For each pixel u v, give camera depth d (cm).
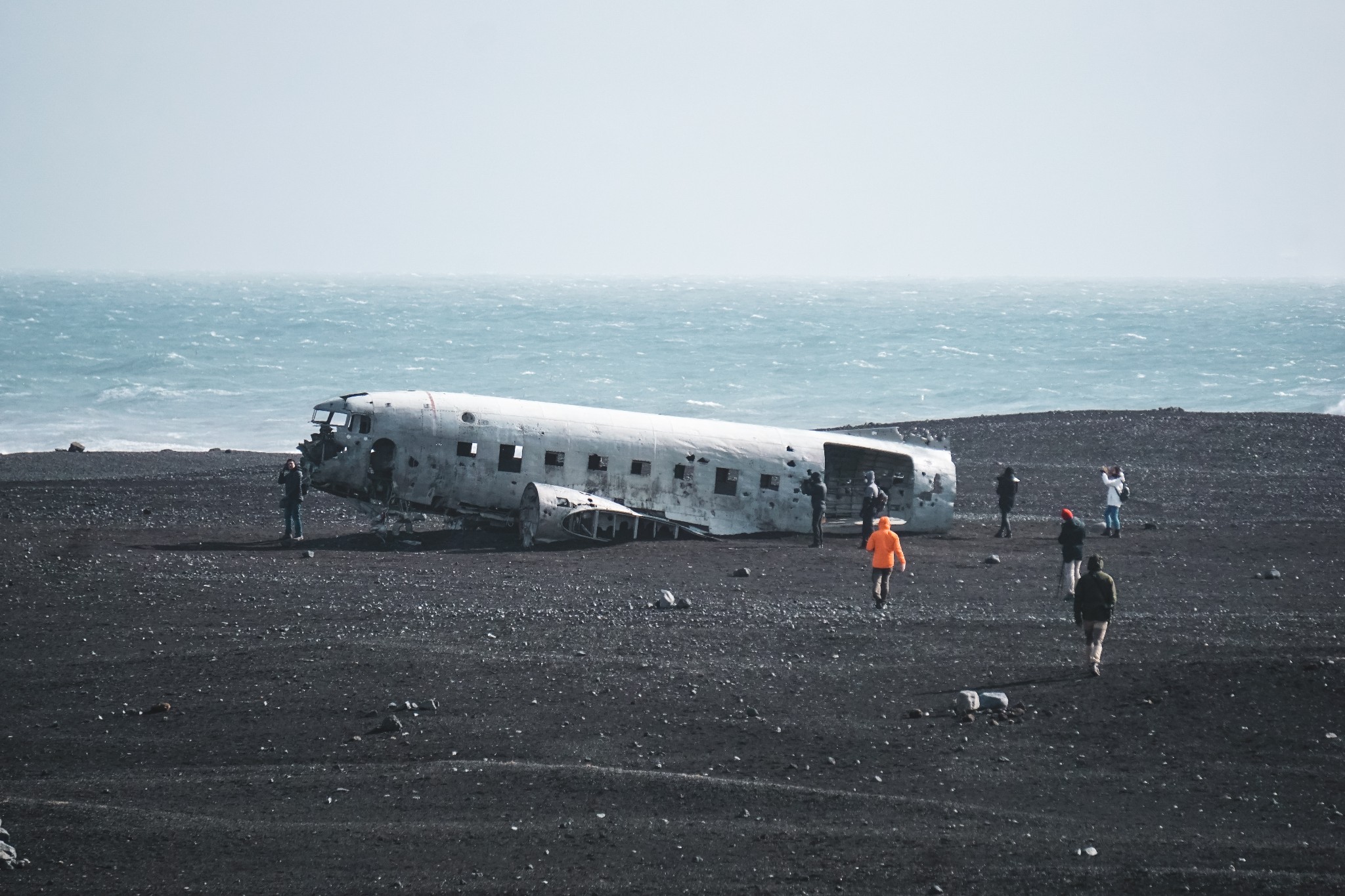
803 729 5938
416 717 6125
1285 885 4250
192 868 4478
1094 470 16625
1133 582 9500
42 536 11525
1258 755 5506
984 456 17812
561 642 7538
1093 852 4541
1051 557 10875
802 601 8850
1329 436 18638
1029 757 5538
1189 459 17275
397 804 5066
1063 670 6812
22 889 4306
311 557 10500
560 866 4484
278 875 4428
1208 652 7056
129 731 5969
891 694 6450
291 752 5688
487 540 11600
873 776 5341
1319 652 7019
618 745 5738
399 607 8512
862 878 4375
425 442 11431
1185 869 4388
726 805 5038
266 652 7244
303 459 11369
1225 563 10375
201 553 10569
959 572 10119
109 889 4319
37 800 5094
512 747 5716
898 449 12756
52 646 7412
